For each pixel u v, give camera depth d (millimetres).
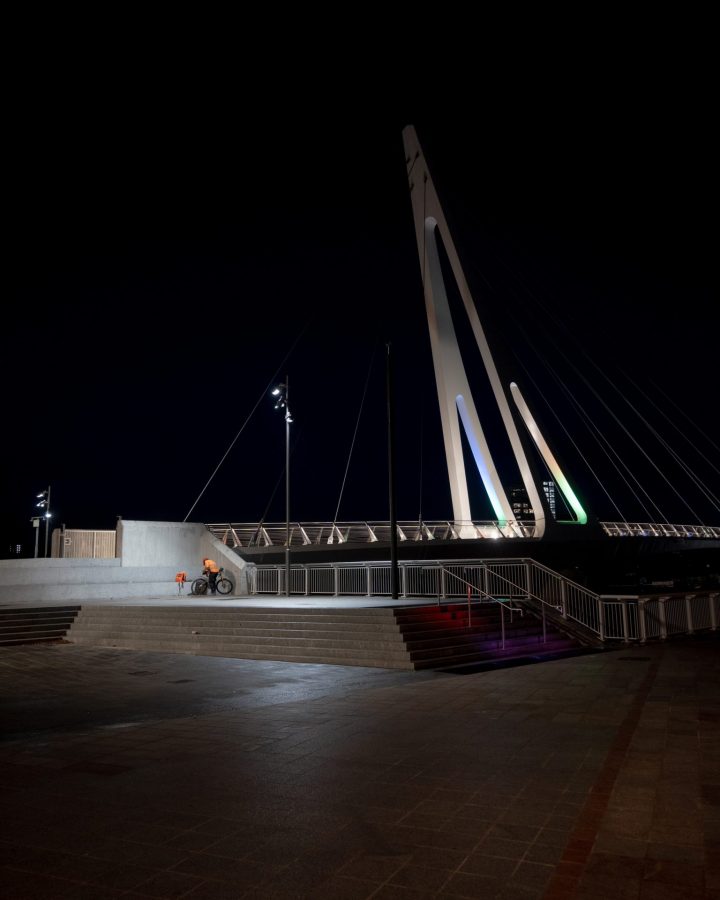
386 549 37688
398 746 7238
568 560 47469
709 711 8695
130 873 4316
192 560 29875
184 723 8633
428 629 15102
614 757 6688
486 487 49375
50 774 6465
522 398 48500
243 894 4020
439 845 4660
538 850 4551
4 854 4633
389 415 20219
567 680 11219
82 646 17203
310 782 6066
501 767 6422
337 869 4320
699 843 4613
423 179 51594
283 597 23984
